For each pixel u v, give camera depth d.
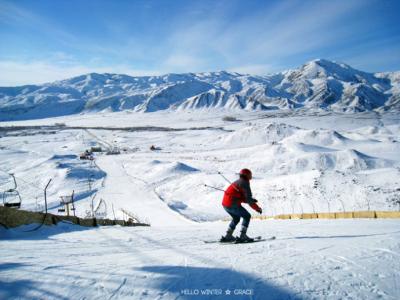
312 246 6.23
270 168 72.88
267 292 3.77
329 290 3.81
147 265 4.95
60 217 15.84
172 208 49.84
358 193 37.06
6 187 70.94
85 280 4.21
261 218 25.25
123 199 59.94
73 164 94.69
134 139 160.88
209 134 167.25
